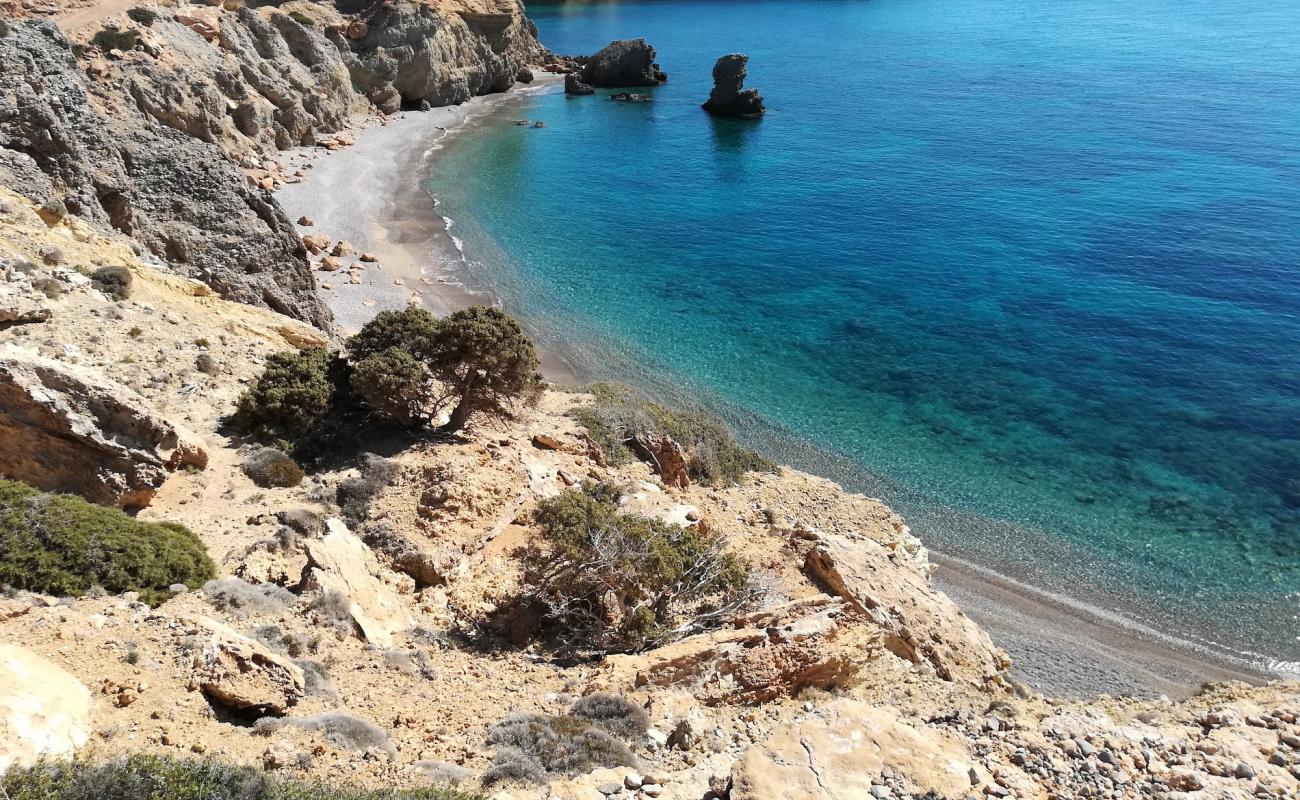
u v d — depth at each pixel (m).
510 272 68.31
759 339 58.66
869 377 53.53
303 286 49.56
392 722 15.05
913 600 24.22
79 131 41.16
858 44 187.75
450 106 131.50
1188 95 124.62
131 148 44.09
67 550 16.59
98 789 10.23
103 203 41.94
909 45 184.62
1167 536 38.66
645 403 40.28
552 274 68.75
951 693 18.92
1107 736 13.34
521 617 20.73
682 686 17.31
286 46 103.94
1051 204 83.44
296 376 28.61
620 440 34.31
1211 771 12.73
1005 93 133.12
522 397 33.00
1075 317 60.53
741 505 32.72
